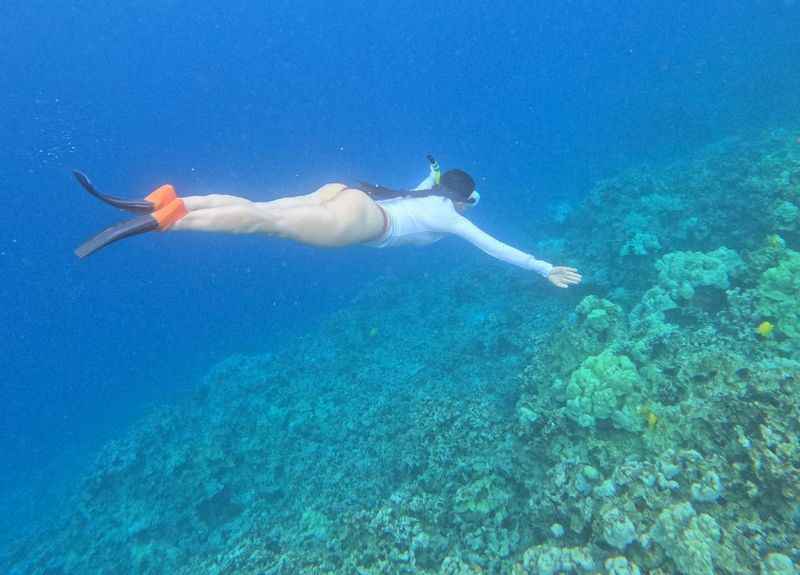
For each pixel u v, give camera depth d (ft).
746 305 25.49
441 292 58.39
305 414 41.68
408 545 20.22
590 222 52.16
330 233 10.76
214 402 51.70
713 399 16.75
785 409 14.34
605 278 37.60
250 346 91.45
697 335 23.31
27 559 43.96
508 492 21.67
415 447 28.63
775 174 39.45
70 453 79.71
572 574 14.38
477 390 33.53
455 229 13.60
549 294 43.14
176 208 8.34
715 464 14.75
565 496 18.08
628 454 19.65
